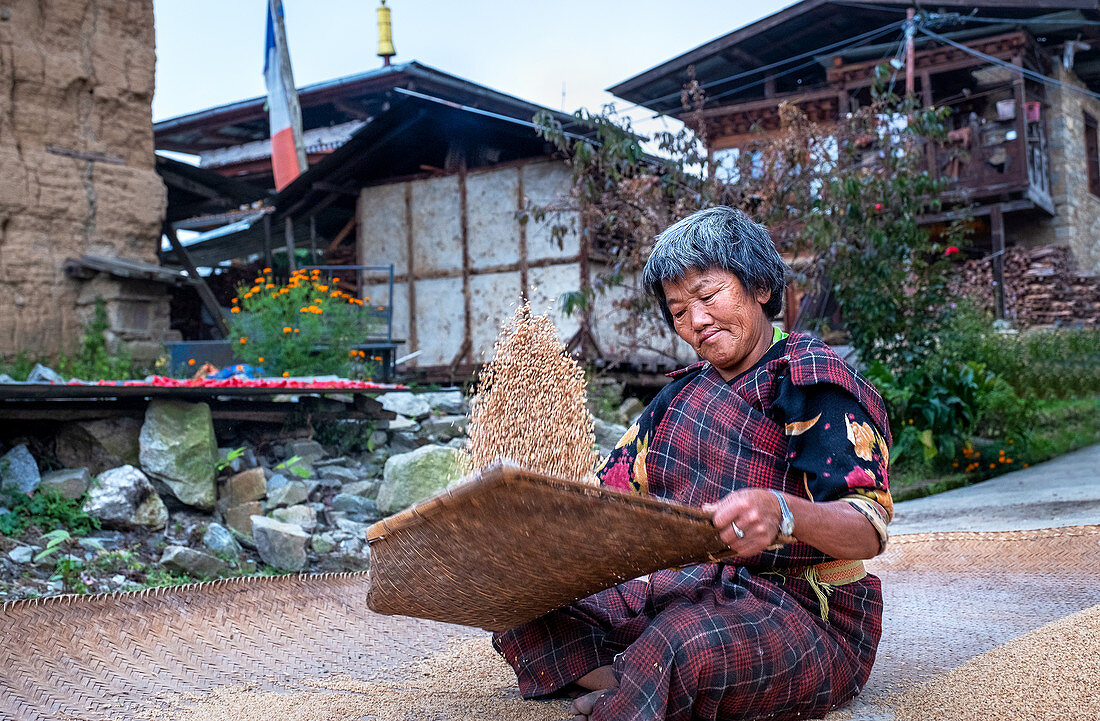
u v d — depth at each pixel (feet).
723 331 5.88
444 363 37.55
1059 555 10.73
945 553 11.43
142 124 27.76
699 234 5.89
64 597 8.28
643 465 6.41
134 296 26.63
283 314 25.50
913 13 47.16
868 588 6.10
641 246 25.85
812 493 5.47
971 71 48.73
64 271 25.41
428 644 8.93
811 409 5.57
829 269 24.94
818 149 25.71
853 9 49.26
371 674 7.85
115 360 25.03
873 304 24.53
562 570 5.22
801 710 5.66
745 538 4.82
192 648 8.16
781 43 53.11
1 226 24.26
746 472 5.80
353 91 50.03
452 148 38.19
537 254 35.37
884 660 7.45
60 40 25.80
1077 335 34.63
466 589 5.47
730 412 5.90
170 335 27.58
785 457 5.75
